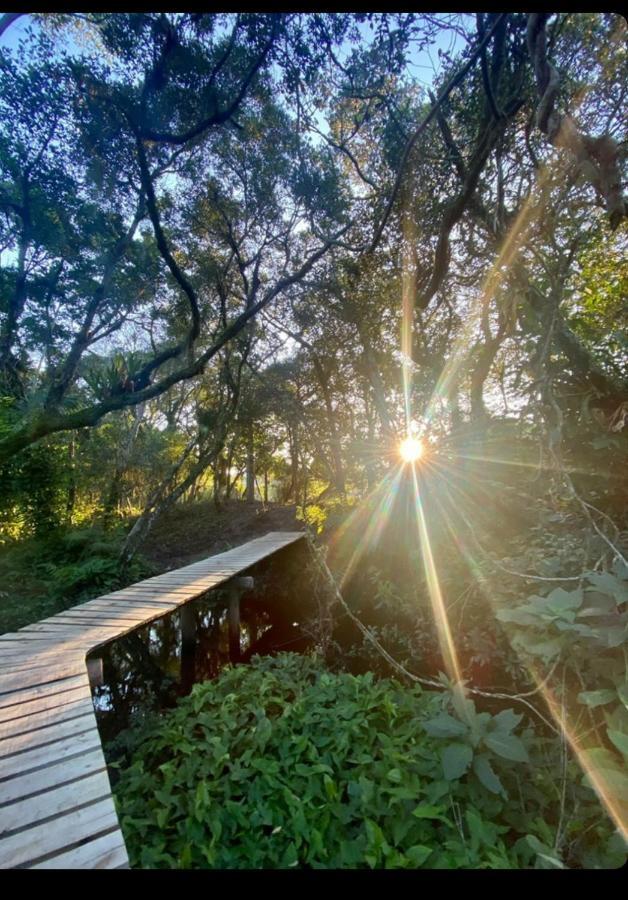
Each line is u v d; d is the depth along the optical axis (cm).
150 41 362
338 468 748
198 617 604
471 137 332
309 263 653
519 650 208
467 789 174
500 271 339
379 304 614
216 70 398
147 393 582
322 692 262
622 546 210
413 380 670
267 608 664
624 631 160
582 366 295
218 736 224
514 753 167
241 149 596
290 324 867
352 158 487
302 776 193
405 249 477
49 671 259
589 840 159
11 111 467
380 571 482
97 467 999
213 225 698
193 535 988
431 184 399
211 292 800
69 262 705
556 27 205
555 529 295
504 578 296
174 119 450
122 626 335
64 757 175
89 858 126
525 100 250
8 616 515
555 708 194
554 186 262
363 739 216
